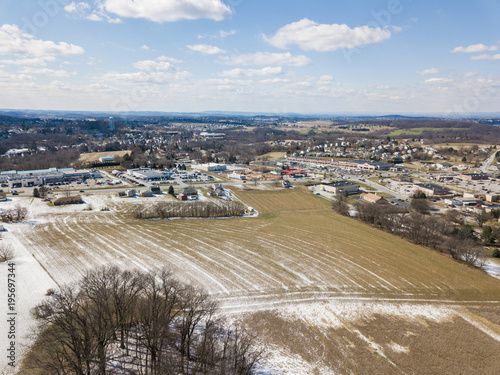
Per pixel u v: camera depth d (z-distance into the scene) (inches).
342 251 3966.5
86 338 1776.6
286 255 3789.4
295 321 2546.8
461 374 2036.2
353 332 2439.7
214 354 2060.8
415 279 3297.2
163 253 3693.4
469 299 2972.4
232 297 2834.6
